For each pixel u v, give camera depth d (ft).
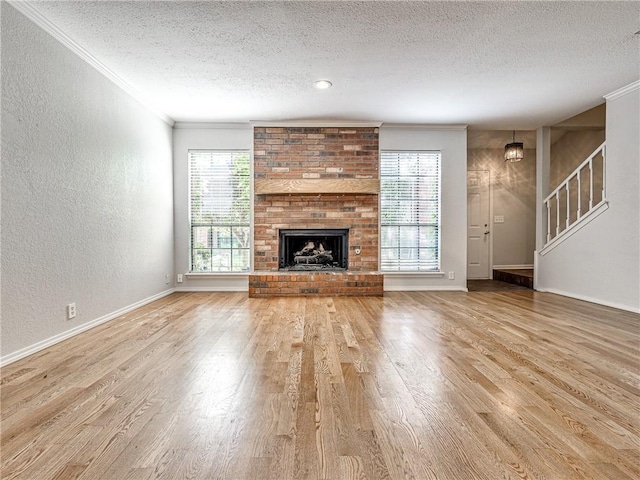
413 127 18.20
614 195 14.21
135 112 13.99
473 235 23.65
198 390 6.77
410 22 9.19
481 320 12.12
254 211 17.94
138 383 7.08
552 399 6.42
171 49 10.52
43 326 9.22
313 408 6.08
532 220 23.88
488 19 9.05
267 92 13.82
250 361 8.28
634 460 4.72
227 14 8.79
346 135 17.97
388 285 18.35
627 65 11.65
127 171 13.44
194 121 17.65
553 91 13.80
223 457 4.76
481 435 5.28
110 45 10.29
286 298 16.20
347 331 10.80
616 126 14.02
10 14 8.20
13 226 8.32
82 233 10.80
